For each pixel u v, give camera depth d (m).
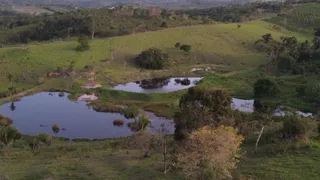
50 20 188.62
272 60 127.94
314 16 198.62
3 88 97.25
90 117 76.88
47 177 36.31
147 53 126.44
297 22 195.00
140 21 179.88
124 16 188.12
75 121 74.12
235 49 147.75
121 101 87.69
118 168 39.12
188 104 48.97
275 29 178.12
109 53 130.50
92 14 188.25
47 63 114.00
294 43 139.12
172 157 39.31
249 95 93.69
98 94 92.81
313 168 34.81
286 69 114.12
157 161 40.97
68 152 49.62
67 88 98.25
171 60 133.25
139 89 104.00
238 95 94.38
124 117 77.12
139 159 42.56
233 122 48.22
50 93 95.12
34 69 109.12
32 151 50.59
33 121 73.75
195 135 30.88
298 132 43.69
